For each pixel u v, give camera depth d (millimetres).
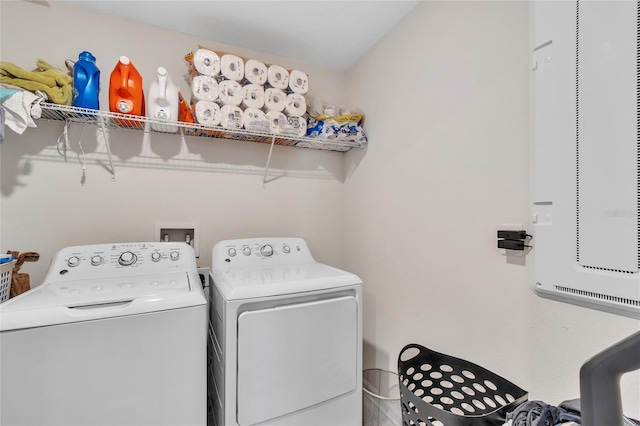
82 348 923
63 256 1325
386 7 1586
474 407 1165
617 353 388
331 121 1904
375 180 1914
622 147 778
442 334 1373
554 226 932
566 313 916
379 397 1604
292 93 1832
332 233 2289
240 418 1118
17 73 1260
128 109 1435
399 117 1696
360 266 2070
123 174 1686
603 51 818
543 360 972
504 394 1068
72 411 906
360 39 1884
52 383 891
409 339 1581
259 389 1154
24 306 925
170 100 1520
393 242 1732
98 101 1439
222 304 1200
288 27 1769
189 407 1053
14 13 1496
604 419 385
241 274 1449
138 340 989
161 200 1769
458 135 1309
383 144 1839
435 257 1424
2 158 1471
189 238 1836
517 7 1073
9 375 854
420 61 1538
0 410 844
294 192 2158
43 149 1535
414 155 1574
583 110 862
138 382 982
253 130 1715
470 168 1249
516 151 1066
